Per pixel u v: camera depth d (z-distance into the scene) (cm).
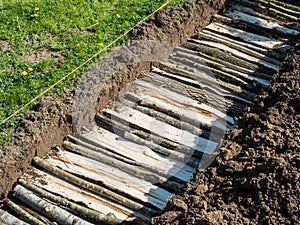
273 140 203
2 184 202
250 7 309
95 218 196
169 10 287
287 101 221
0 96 233
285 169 183
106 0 295
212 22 300
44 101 229
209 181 194
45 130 218
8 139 213
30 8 285
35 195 203
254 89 255
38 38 267
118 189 207
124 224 193
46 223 195
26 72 244
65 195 205
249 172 190
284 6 307
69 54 257
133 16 284
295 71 238
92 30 274
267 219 172
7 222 193
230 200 182
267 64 269
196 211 178
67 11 284
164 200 205
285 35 290
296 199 175
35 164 216
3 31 269
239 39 287
